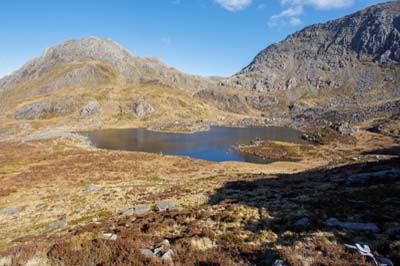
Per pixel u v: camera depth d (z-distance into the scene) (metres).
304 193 29.91
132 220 23.09
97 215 29.61
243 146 131.88
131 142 143.12
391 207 18.92
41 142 109.81
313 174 52.34
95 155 86.69
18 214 33.88
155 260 10.63
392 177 30.91
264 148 125.38
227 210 23.12
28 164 70.75
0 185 49.97
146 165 74.19
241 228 17.89
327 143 142.38
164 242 13.76
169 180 55.75
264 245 14.38
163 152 115.94
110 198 36.97
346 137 152.50
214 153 116.31
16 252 11.62
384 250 11.95
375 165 46.03
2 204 39.94
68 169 65.56
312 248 12.51
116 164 73.38
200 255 11.76
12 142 108.75
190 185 44.03
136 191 40.59
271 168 75.69
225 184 43.03
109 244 11.86
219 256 11.70
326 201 23.25
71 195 41.59
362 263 10.16
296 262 10.12
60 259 10.73
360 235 14.29
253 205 24.67
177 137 166.12
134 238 14.58
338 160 85.25
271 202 25.83
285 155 112.50
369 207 19.59
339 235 14.48
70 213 31.70
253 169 73.12
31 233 25.69
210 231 16.91
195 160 86.12
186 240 14.74
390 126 168.50
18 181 53.28
